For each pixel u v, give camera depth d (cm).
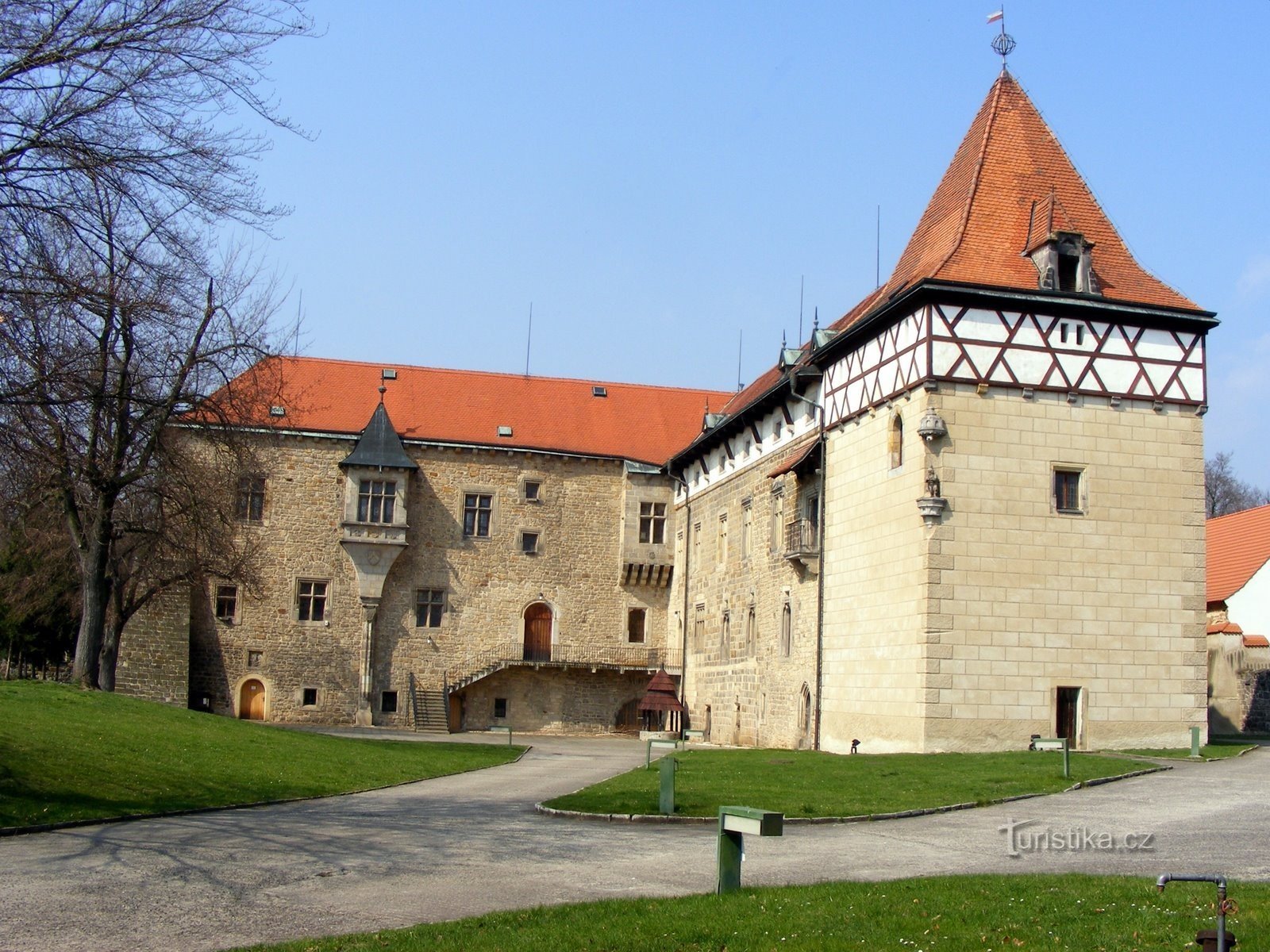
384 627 5269
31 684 3095
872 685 3172
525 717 5338
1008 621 2931
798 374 3697
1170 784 2231
